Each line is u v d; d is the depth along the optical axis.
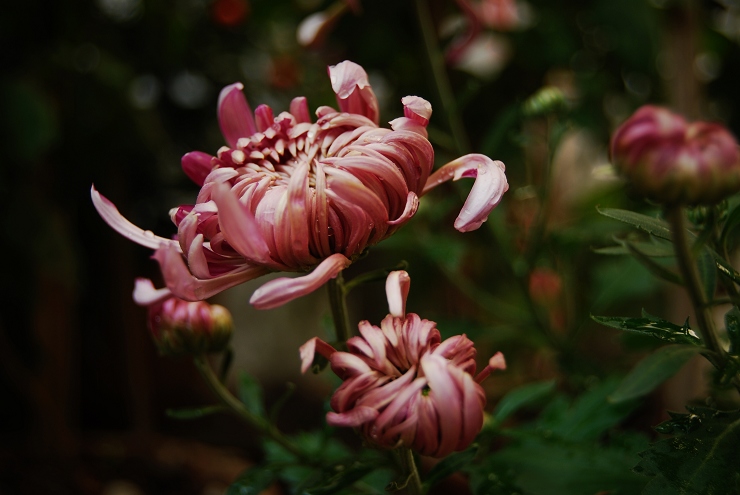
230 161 0.36
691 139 0.30
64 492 0.86
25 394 0.93
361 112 0.37
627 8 0.73
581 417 0.47
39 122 0.78
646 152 0.30
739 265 0.70
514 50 0.84
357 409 0.32
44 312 0.92
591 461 0.45
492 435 0.46
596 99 0.82
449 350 0.33
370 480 0.49
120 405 1.12
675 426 0.33
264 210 0.34
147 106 0.99
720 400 0.45
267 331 1.35
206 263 0.34
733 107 0.85
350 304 1.19
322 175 0.33
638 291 0.61
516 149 0.78
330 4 0.84
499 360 0.33
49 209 0.87
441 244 0.66
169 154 1.04
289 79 0.97
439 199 0.87
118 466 0.92
